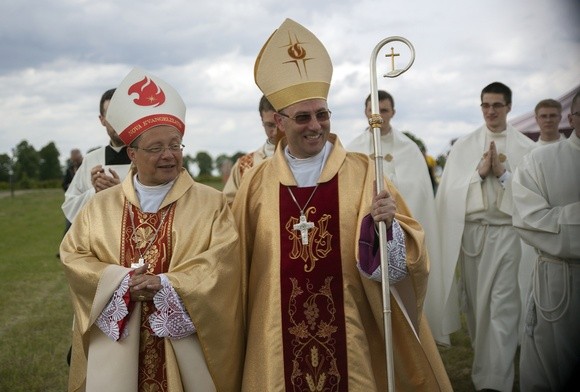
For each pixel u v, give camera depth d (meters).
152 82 3.94
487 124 6.61
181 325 3.66
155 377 3.74
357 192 3.99
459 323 6.64
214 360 3.76
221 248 3.76
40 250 15.85
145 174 3.89
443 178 6.74
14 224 21.94
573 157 4.98
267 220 4.00
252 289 4.02
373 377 3.86
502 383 5.84
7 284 11.49
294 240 3.93
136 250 3.84
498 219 6.29
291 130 3.94
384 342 3.99
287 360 3.82
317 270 3.88
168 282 3.62
